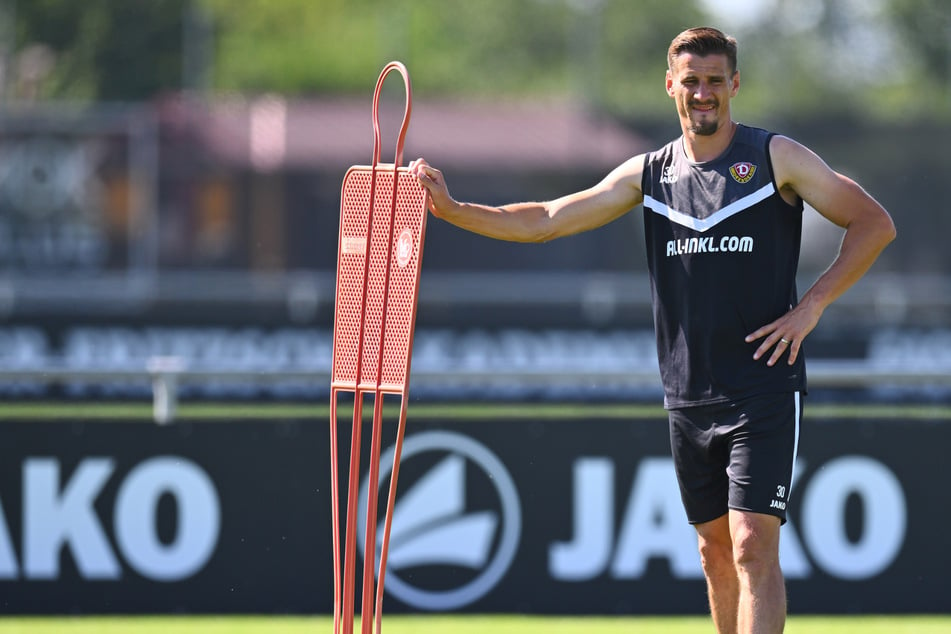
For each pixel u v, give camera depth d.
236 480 26.12
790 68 117.19
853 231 17.33
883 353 62.28
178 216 75.94
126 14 108.19
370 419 26.34
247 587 26.05
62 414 26.70
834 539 26.11
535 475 26.20
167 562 25.98
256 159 77.19
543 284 71.00
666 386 18.14
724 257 17.42
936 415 27.03
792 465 17.47
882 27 120.94
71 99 107.00
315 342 62.19
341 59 135.50
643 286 70.44
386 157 79.50
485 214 18.11
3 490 25.73
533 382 26.09
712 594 19.00
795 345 17.19
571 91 95.62
